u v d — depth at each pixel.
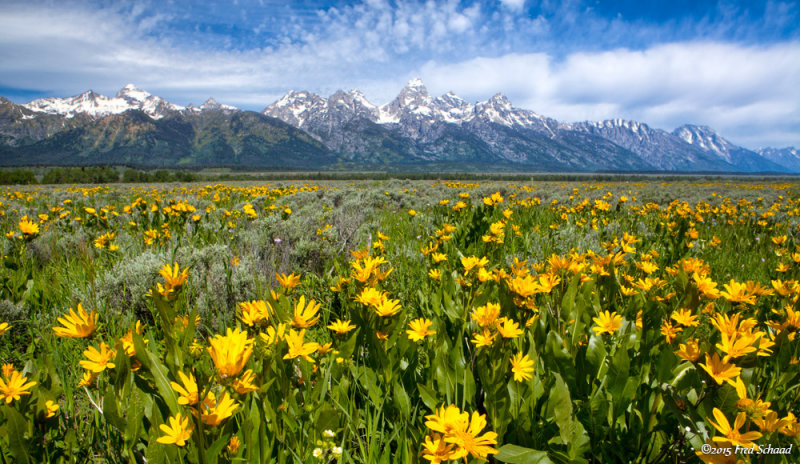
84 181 57.78
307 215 7.39
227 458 1.18
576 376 1.71
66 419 1.70
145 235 4.81
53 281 3.33
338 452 1.30
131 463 1.24
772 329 1.98
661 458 1.43
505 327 1.43
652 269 2.73
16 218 7.41
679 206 8.27
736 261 4.82
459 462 1.23
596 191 18.03
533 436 1.49
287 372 1.49
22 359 2.33
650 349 1.82
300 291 3.12
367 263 2.00
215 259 3.79
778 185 33.38
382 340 1.79
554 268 2.26
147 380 1.25
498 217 6.61
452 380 1.66
